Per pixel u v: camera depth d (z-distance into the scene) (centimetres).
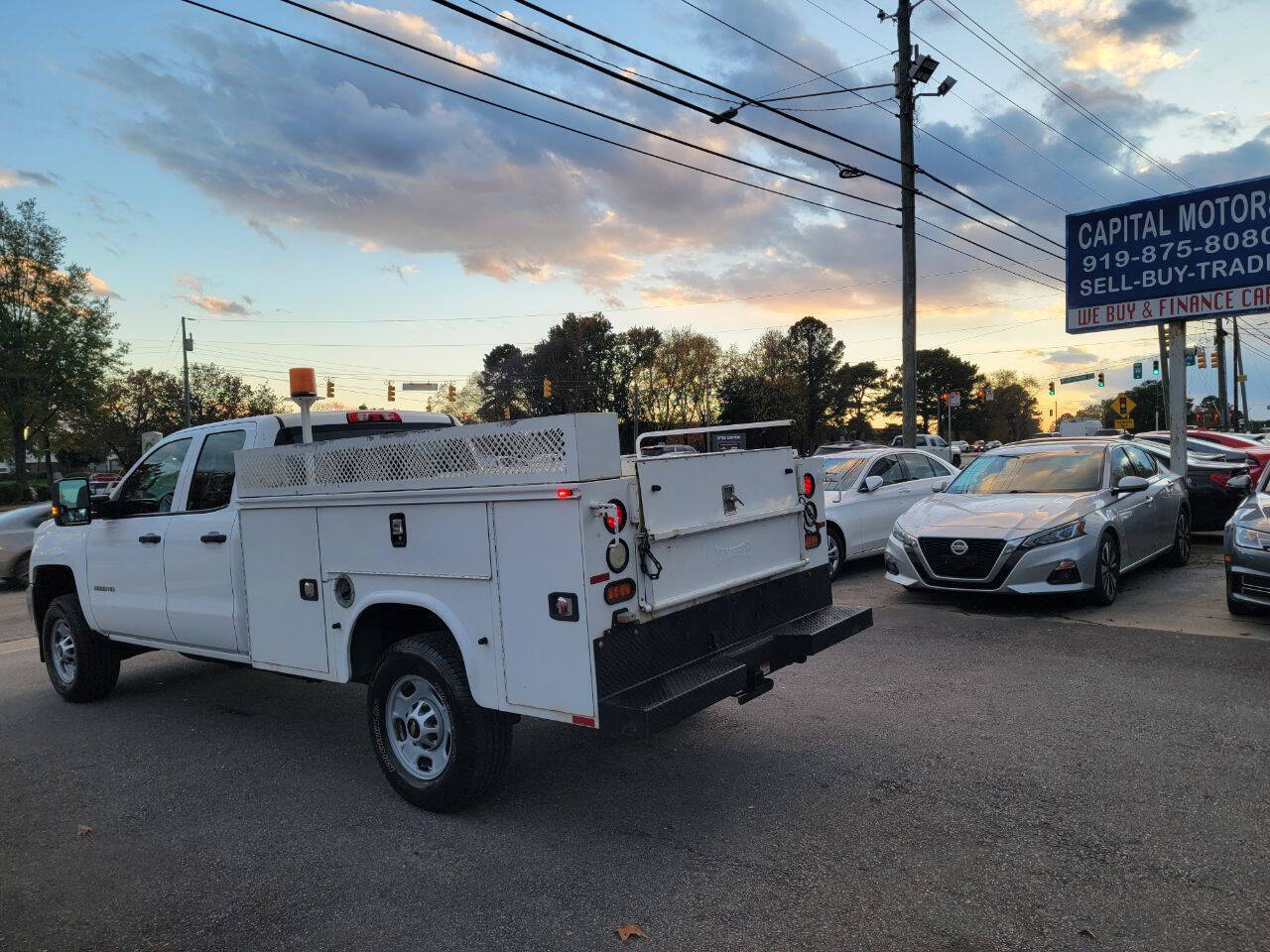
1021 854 342
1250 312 1123
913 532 839
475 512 372
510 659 366
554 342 7844
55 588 672
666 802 410
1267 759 427
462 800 401
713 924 301
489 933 303
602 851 362
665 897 321
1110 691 545
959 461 3716
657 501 374
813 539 486
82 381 4862
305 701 622
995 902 307
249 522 476
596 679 340
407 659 409
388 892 337
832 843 358
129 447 6625
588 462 341
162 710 610
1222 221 1140
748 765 450
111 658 630
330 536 434
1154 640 673
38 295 4828
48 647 654
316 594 445
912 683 580
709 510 408
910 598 888
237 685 672
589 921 307
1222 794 388
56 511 585
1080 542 768
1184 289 1175
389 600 407
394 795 438
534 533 352
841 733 490
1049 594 784
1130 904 303
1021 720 498
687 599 386
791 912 307
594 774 448
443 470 382
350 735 541
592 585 340
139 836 401
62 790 464
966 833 362
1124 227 1229
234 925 317
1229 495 1216
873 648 680
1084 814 374
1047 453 933
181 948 303
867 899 313
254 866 365
